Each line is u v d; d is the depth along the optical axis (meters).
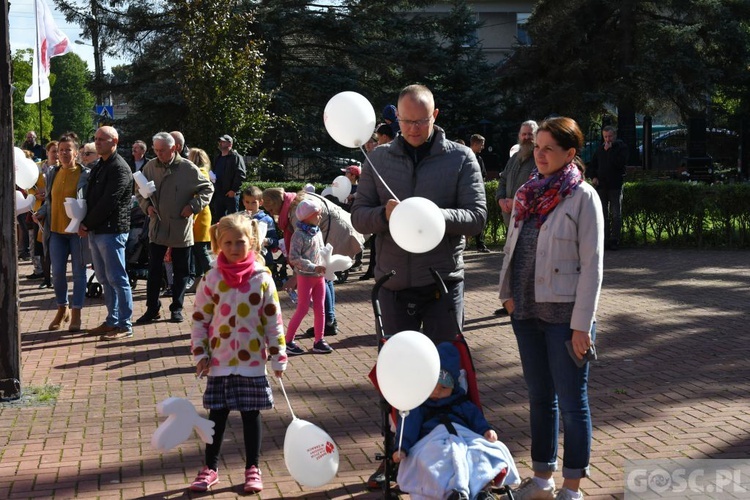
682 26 31.06
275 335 5.15
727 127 36.97
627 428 6.16
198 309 5.21
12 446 5.94
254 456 5.16
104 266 9.53
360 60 31.84
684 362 8.13
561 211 4.59
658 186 17.64
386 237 5.18
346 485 5.19
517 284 4.80
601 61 31.75
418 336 4.18
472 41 35.00
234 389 5.14
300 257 8.59
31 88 18.80
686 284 12.85
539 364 4.84
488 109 33.44
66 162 9.66
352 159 31.78
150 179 10.30
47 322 10.55
